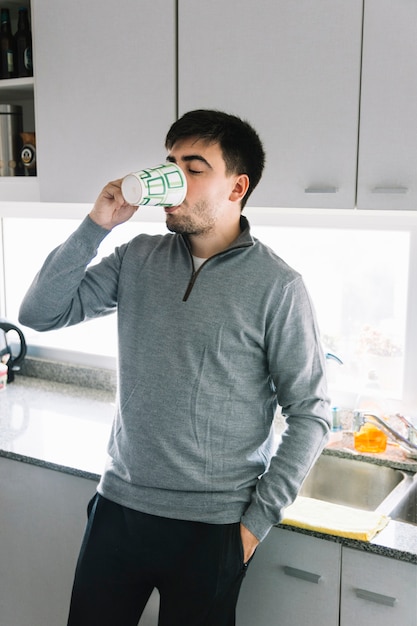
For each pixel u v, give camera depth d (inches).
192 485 60.6
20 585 83.9
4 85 93.0
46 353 111.1
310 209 76.2
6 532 83.7
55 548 80.0
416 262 84.7
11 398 100.2
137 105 81.1
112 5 80.6
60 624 81.8
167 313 61.7
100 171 85.0
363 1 67.4
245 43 73.6
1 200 99.0
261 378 61.8
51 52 85.6
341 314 91.0
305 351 60.2
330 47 69.5
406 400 87.3
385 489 78.3
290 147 72.9
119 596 63.7
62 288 64.6
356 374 91.3
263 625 68.4
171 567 61.5
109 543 63.3
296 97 71.9
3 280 115.6
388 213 81.0
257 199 75.4
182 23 76.8
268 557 66.9
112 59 81.7
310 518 64.8
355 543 61.7
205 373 60.1
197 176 58.8
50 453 80.0
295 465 59.9
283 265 60.9
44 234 111.7
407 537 62.1
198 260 63.0
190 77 77.3
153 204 56.7
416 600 60.4
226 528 60.4
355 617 63.4
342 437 82.8
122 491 62.9
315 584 64.9
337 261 90.2
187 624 61.3
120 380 64.5
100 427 88.9
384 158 68.7
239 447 61.2
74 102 85.1
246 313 59.7
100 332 107.8
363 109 68.9
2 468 82.4
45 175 89.0
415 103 66.6
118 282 67.5
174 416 60.4
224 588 60.7
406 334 86.4
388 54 67.0
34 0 85.7
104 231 63.9
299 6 70.3
